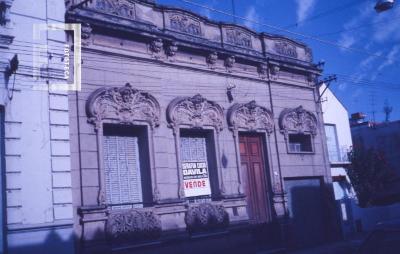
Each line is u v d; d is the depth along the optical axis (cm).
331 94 2488
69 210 1088
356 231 2253
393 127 3438
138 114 1337
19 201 1007
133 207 1312
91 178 1197
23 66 1077
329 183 1998
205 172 1533
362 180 2477
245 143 1688
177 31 1506
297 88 1969
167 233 1319
